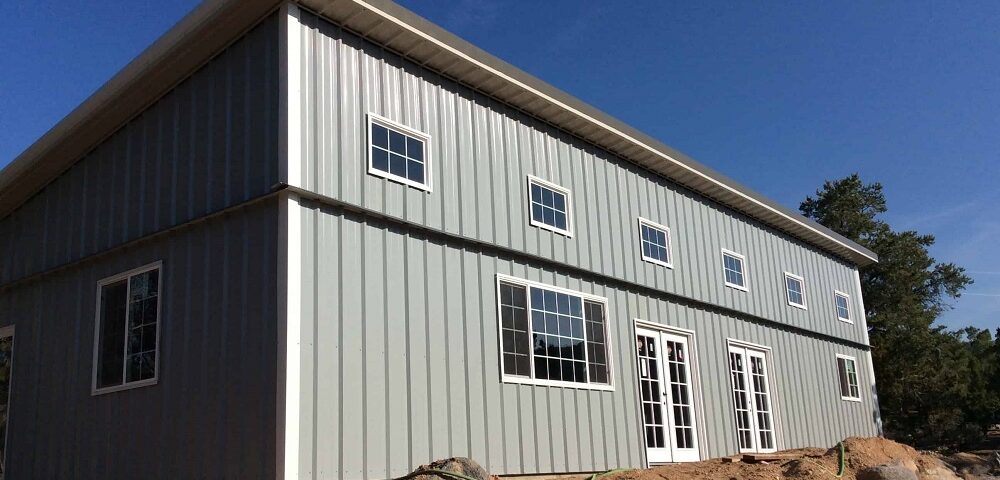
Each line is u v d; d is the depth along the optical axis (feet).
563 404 33.09
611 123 38.37
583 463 33.22
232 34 28.19
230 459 24.32
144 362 28.78
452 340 28.91
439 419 27.55
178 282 28.17
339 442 24.18
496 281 31.50
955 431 82.38
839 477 29.89
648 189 42.80
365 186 27.14
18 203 37.88
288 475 22.53
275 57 26.55
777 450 47.98
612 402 35.88
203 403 25.82
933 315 97.14
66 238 34.50
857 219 98.58
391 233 27.73
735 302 47.80
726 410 44.21
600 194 38.99
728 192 48.01
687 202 46.03
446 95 31.65
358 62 28.30
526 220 33.91
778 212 52.65
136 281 30.27
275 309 24.18
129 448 28.35
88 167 34.40
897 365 86.84
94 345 31.40
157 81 30.40
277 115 25.89
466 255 30.53
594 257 37.29
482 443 28.96
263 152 26.07
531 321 32.73
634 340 38.52
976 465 39.63
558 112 36.09
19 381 34.99
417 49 29.94
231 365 25.18
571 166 37.55
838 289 62.64
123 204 31.83
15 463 33.68
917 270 96.02
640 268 40.27
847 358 61.05
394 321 26.91
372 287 26.50
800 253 58.03
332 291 25.17
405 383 26.71
